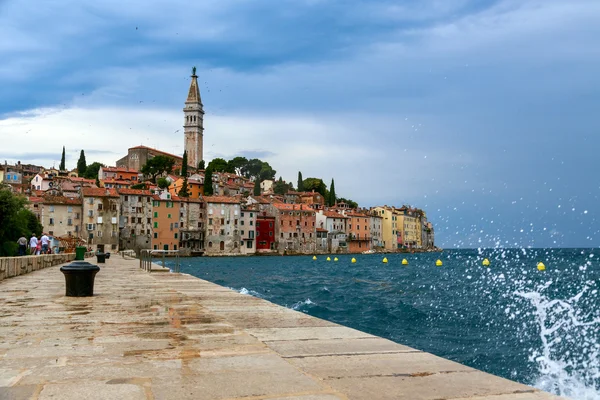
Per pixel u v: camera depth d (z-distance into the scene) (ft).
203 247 436.76
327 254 505.25
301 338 22.80
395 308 91.09
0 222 170.91
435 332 65.31
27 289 52.60
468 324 71.41
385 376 15.83
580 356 50.60
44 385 14.75
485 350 53.52
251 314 31.83
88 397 13.46
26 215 188.44
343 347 20.63
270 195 552.82
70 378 15.58
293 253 479.00
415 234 654.12
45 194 384.88
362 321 75.97
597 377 42.70
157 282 64.80
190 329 25.58
